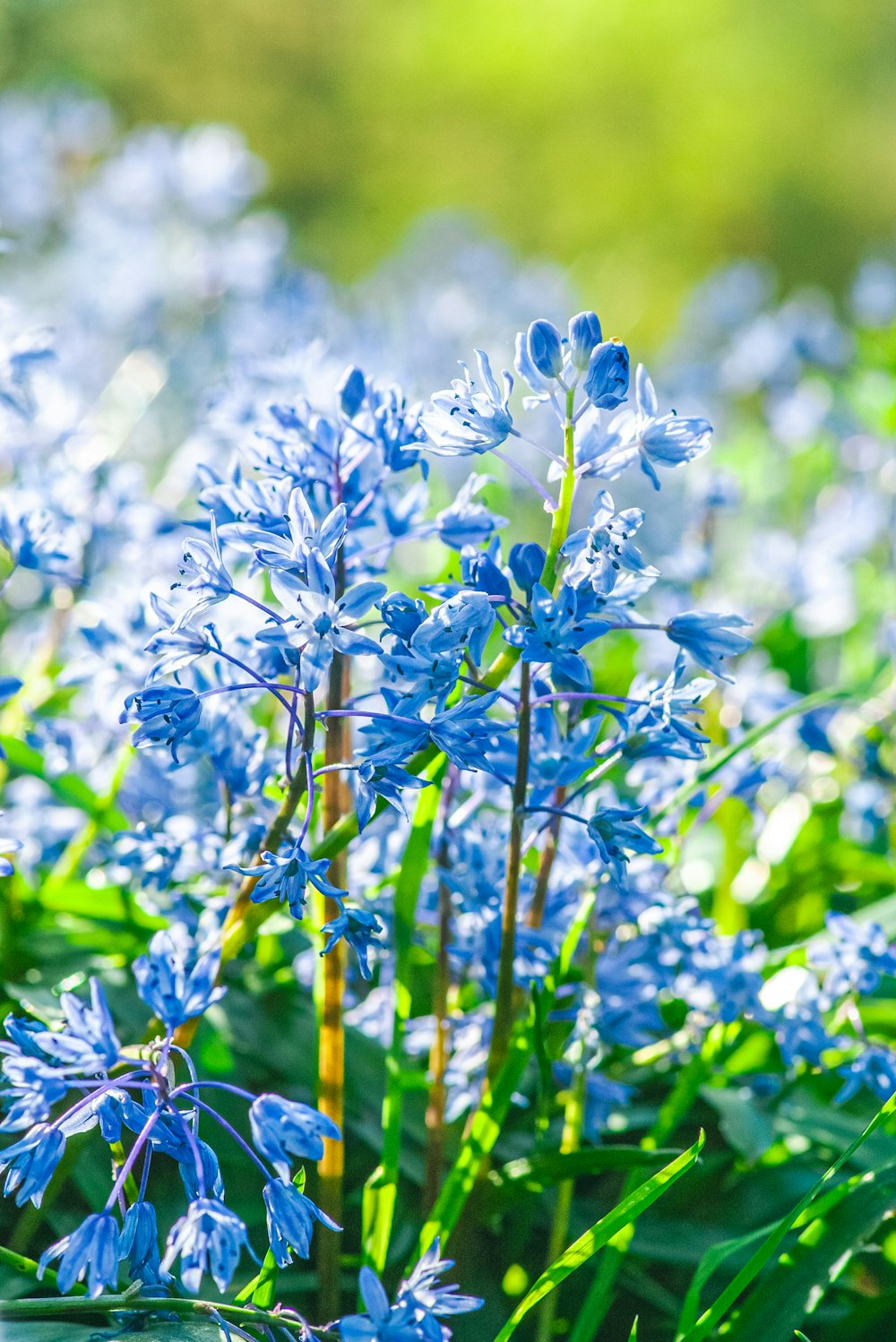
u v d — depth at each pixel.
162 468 0.97
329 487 0.59
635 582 0.58
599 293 2.32
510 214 4.41
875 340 1.11
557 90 4.66
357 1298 0.61
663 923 0.62
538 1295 0.57
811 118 4.80
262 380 0.66
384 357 0.73
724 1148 0.66
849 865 0.73
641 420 0.57
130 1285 0.55
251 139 4.24
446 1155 0.63
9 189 1.06
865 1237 0.60
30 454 0.68
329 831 0.59
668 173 4.62
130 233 1.00
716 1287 0.63
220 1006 0.64
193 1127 0.56
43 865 0.68
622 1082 0.66
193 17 4.23
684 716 0.58
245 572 0.65
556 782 0.59
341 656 0.59
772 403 1.18
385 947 0.62
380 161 4.43
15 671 0.74
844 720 0.76
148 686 0.56
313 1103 0.64
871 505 0.87
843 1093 0.62
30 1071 0.55
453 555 0.63
